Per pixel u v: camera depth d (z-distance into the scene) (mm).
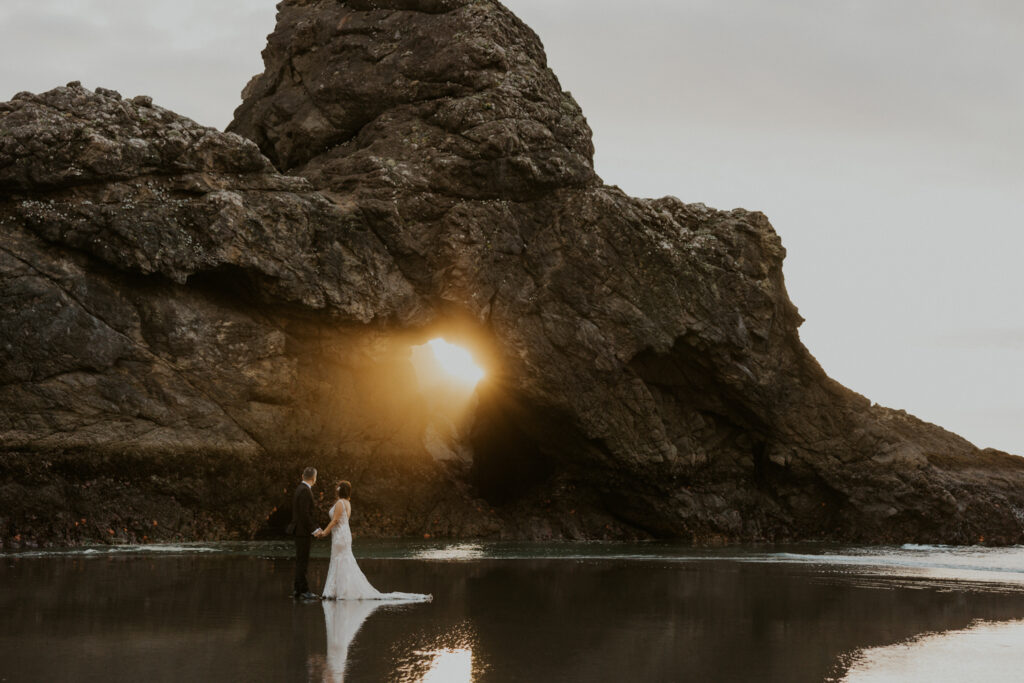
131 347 26797
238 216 28391
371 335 31391
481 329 32562
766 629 13750
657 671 10633
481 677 10070
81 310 26141
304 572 15891
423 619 13891
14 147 26469
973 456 42062
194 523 27547
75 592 15766
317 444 30562
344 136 35406
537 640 12398
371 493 32531
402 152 33406
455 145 33281
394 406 33125
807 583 20438
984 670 10961
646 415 34906
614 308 33875
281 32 37281
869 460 38375
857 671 10820
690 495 36750
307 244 29609
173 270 27219
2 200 26641
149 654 10820
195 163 28891
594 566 23625
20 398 24922
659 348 34344
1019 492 40375
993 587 20484
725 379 35938
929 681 10328
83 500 25578
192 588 16656
